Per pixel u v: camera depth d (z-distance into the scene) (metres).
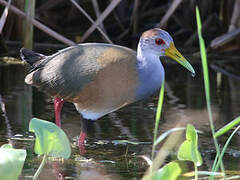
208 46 18.98
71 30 20.52
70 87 11.21
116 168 9.54
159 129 11.80
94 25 16.91
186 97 14.39
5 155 7.26
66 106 13.59
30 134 11.15
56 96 11.55
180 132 11.14
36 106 13.09
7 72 15.99
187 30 20.33
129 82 11.10
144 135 11.45
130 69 11.06
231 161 10.02
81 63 11.15
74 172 9.23
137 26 19.67
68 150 7.84
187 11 20.14
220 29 19.91
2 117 12.13
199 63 18.05
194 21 20.16
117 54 11.09
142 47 11.25
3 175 7.20
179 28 20.81
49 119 12.18
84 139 11.02
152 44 11.23
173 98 14.31
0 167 7.18
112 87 11.07
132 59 11.17
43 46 18.66
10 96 13.84
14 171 7.23
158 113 7.52
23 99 13.62
